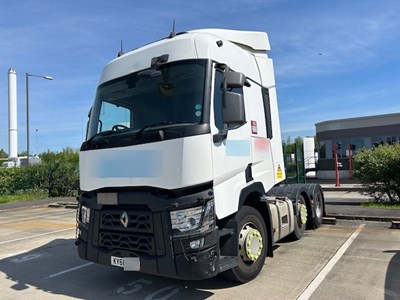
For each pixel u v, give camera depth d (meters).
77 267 7.08
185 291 5.45
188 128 4.70
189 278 4.56
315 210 9.38
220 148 5.00
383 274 5.80
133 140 4.99
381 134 30.42
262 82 6.78
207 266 4.60
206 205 4.69
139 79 5.49
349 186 22.52
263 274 5.98
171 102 5.10
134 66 5.64
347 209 11.36
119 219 5.04
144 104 5.30
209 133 4.80
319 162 29.78
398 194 13.34
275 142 6.97
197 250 4.55
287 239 8.21
